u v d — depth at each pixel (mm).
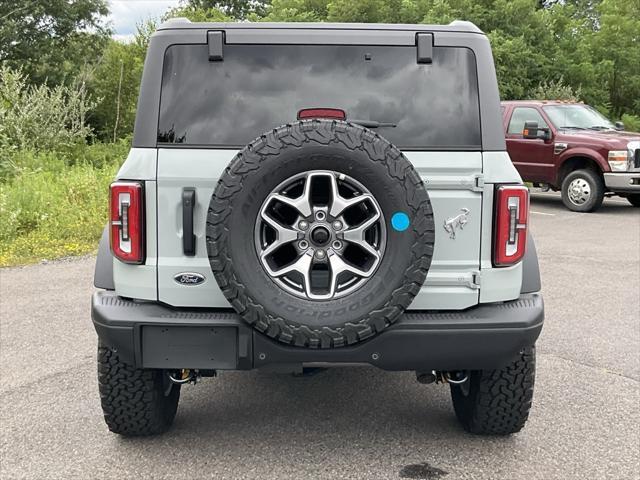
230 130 3570
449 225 3457
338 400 4637
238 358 3359
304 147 3113
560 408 4453
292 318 3152
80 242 10492
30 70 35562
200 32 3590
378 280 3180
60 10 36406
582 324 6395
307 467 3629
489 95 3578
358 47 3635
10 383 4883
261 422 4242
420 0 24484
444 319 3400
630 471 3594
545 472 3580
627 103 27578
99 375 3738
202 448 3859
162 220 3443
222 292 3217
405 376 5141
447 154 3477
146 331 3416
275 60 3615
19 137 18266
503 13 24391
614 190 13727
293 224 3209
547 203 15570
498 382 3773
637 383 4898
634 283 8094
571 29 26156
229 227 3131
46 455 3764
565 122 14680
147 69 3562
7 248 9984
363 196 3174
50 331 6152
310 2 26641
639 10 29609
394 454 3785
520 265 3545
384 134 3592
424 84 3621
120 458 3730
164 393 3955
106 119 31297
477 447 3881
